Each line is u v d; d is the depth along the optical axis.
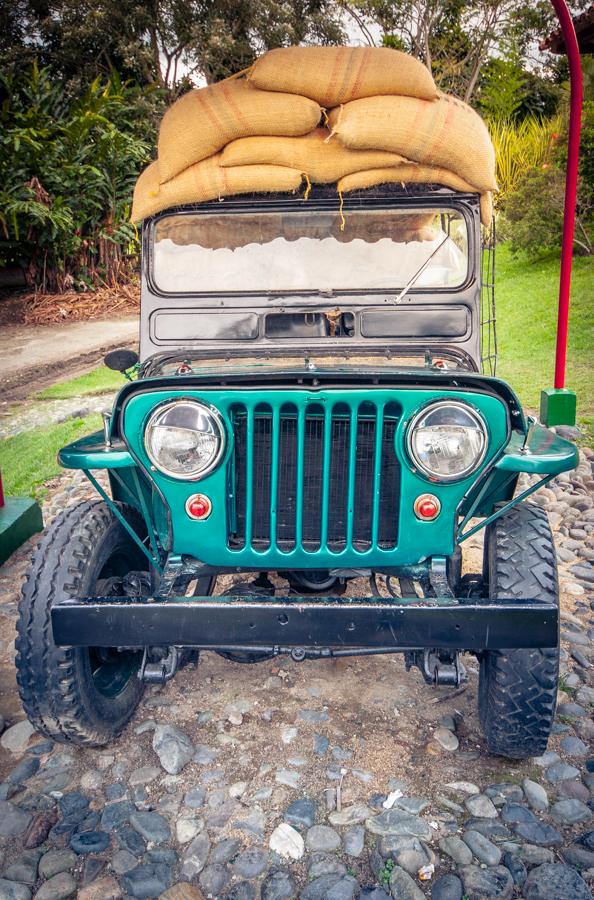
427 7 20.38
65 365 11.30
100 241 17.88
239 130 3.09
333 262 3.31
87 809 2.57
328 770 2.70
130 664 3.14
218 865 2.30
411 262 3.29
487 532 2.85
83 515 2.79
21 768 2.78
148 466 2.40
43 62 25.81
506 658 2.51
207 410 2.32
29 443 7.07
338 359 3.19
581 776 2.68
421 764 2.74
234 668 3.42
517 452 2.40
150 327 3.37
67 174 17.11
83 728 2.69
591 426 6.66
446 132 3.02
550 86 24.28
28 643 2.57
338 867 2.27
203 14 25.56
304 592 2.97
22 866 2.32
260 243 3.31
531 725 2.54
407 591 2.92
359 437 2.48
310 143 3.12
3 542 4.66
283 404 2.34
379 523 2.53
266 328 3.34
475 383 2.32
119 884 2.25
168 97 25.12
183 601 2.28
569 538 4.78
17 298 17.12
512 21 21.09
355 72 3.01
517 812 2.47
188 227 3.32
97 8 24.73
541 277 13.09
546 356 8.80
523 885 2.20
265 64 3.04
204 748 2.86
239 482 2.54
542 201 13.77
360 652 2.57
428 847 2.34
